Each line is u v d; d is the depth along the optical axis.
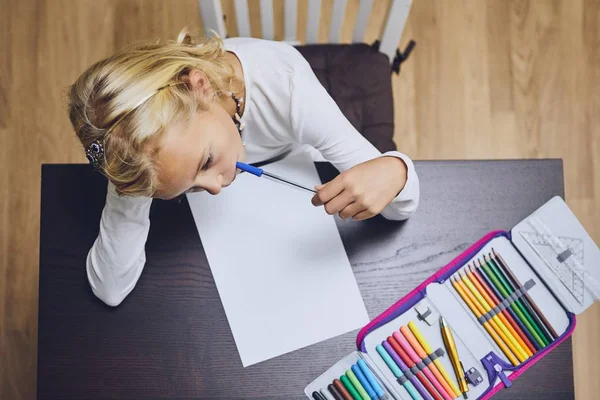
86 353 0.98
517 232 0.97
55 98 1.71
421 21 1.74
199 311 0.98
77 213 1.01
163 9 1.74
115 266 0.95
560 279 0.95
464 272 0.96
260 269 0.99
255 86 1.00
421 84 1.72
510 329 0.94
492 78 1.72
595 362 1.58
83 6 1.75
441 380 0.93
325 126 0.98
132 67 0.79
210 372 0.97
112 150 0.78
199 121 0.80
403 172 0.93
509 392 0.96
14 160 1.68
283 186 1.01
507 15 1.75
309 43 1.28
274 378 0.97
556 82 1.72
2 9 1.74
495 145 1.70
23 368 1.60
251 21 1.68
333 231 1.00
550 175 1.01
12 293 1.62
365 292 0.99
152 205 1.00
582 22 1.75
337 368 0.93
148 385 0.97
